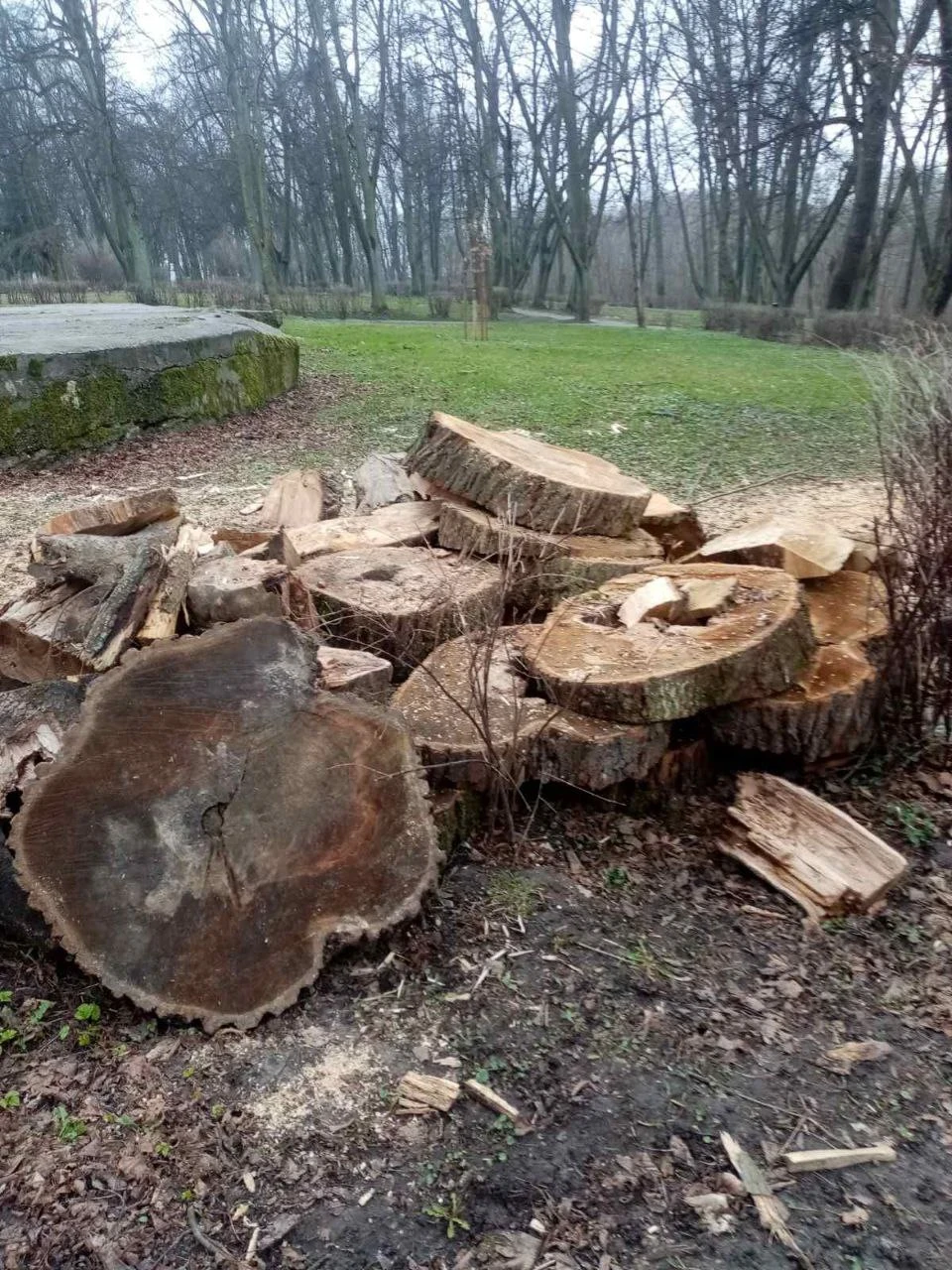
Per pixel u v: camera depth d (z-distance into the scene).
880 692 3.42
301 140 38.97
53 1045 2.35
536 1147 2.13
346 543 4.40
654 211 37.91
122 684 2.54
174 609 3.19
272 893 2.49
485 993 2.52
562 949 2.67
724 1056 2.37
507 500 4.29
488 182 35.03
